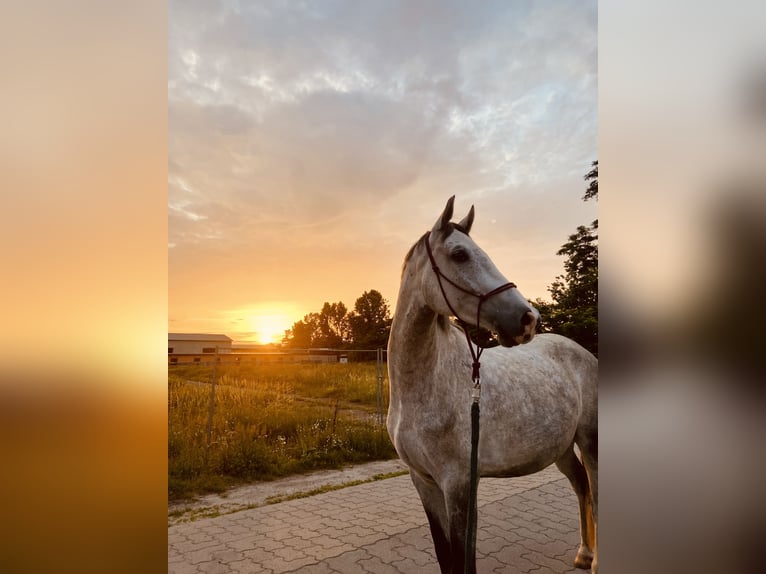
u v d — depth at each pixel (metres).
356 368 13.45
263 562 3.10
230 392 8.20
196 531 3.70
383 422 7.43
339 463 6.03
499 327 1.89
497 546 3.26
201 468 5.27
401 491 4.77
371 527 3.73
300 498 4.58
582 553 2.93
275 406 7.67
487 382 2.34
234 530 3.71
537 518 3.83
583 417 2.77
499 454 2.31
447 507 2.13
